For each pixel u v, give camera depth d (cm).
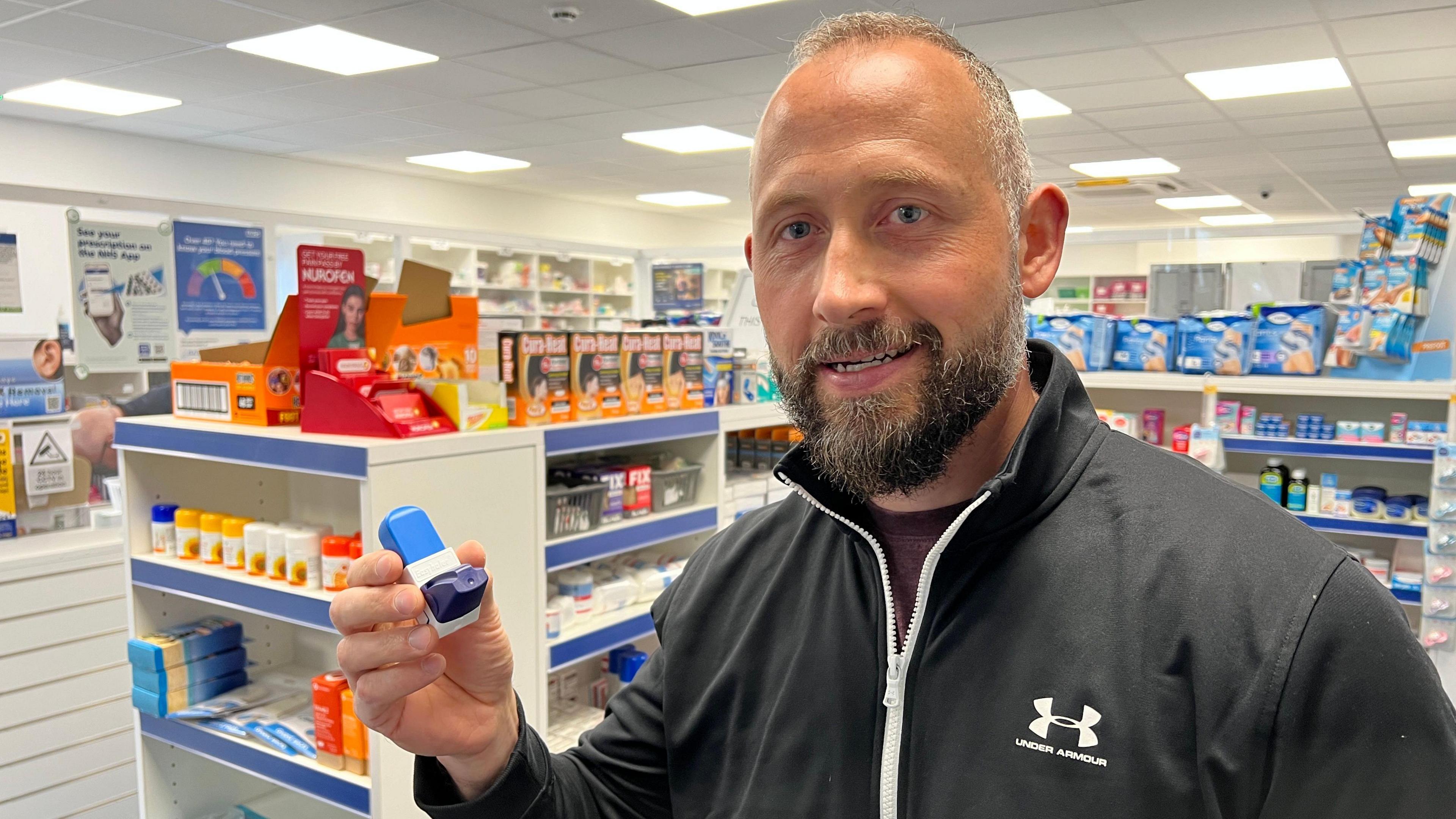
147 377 366
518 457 221
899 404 70
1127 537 73
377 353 226
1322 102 607
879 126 69
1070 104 616
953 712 74
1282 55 507
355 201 902
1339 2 425
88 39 492
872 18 75
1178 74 546
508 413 236
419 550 74
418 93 608
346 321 218
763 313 79
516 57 525
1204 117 652
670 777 93
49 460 303
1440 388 277
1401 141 732
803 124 72
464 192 1004
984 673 73
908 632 79
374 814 189
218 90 600
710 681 92
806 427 76
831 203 71
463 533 206
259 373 216
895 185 69
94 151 720
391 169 907
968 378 70
